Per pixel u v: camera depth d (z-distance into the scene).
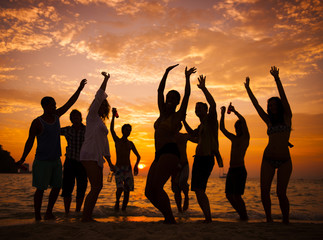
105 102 4.46
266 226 3.67
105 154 4.12
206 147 4.32
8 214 5.27
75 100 4.94
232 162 5.21
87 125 4.07
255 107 4.61
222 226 3.59
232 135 5.34
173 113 3.67
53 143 4.39
